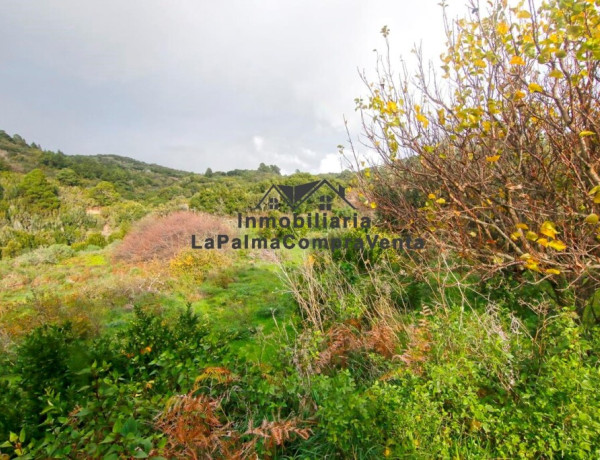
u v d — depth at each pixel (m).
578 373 1.37
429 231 2.56
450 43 2.18
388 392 1.57
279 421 1.60
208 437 1.41
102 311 4.68
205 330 2.62
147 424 1.50
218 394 1.93
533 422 1.36
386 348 2.34
